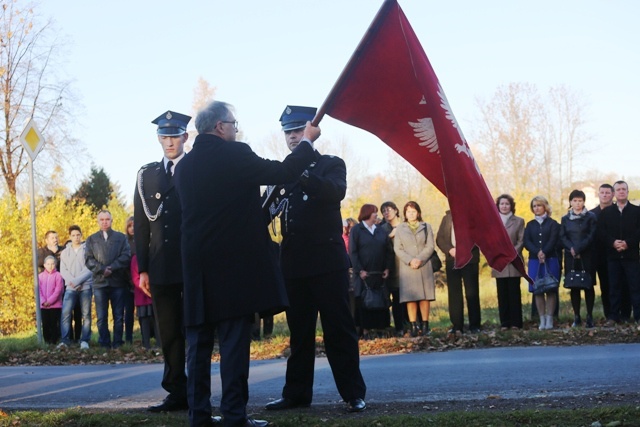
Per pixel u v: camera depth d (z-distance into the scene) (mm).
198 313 5414
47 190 33750
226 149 5488
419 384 7703
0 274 21250
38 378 9688
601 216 12812
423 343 11312
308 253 6277
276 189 6418
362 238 12641
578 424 5098
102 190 46938
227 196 5438
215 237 5422
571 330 11594
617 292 12781
